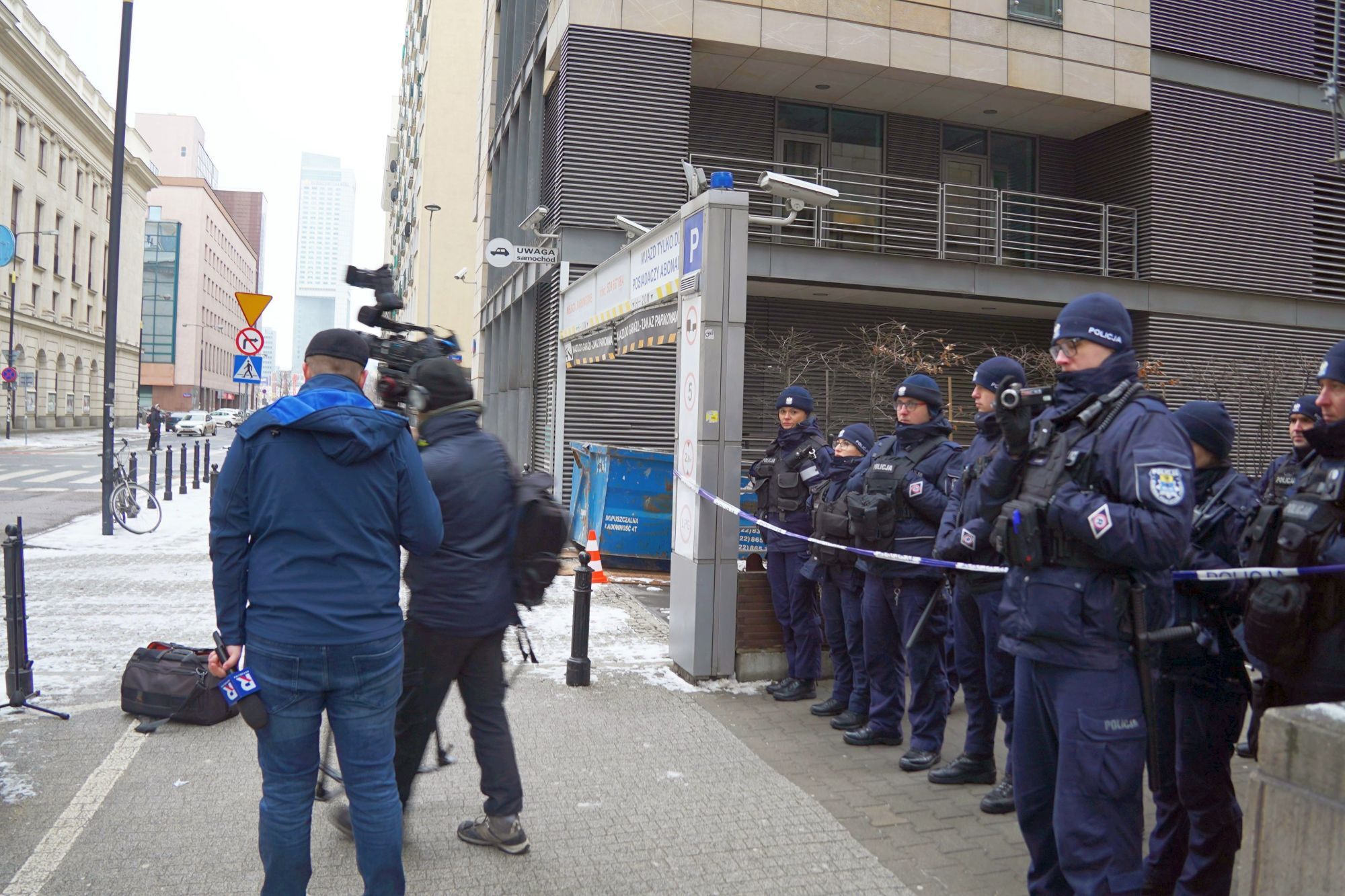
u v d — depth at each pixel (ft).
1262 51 54.13
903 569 15.40
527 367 55.93
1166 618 8.87
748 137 51.11
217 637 9.16
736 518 20.39
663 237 23.72
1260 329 53.52
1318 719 5.85
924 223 54.24
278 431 9.16
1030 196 53.47
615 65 43.34
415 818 13.08
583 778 14.60
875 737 16.35
